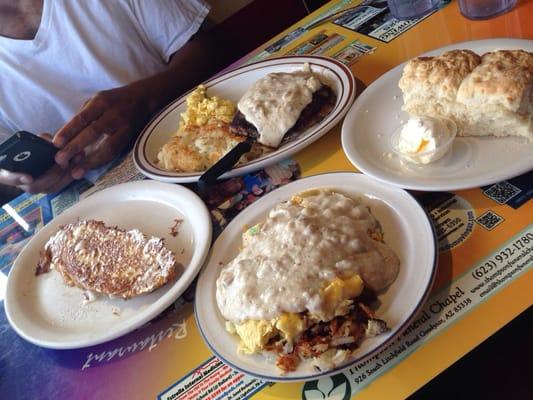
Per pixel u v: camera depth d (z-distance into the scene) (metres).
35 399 0.45
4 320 0.55
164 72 0.91
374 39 0.66
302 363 0.36
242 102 0.60
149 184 0.60
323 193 0.46
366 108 0.54
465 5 0.59
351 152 0.49
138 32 0.98
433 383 0.33
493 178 0.40
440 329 0.36
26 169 0.70
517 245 0.38
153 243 0.50
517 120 0.42
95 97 0.80
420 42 0.61
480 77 0.43
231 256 0.47
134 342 0.45
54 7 0.92
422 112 0.48
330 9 0.79
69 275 0.53
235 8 1.16
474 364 0.39
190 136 0.62
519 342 0.41
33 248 0.60
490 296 0.36
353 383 0.35
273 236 0.42
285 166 0.56
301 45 0.74
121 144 0.76
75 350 0.47
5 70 0.96
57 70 0.96
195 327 0.44
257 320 0.37
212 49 1.02
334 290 0.36
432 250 0.38
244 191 0.55
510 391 0.41
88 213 0.62
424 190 0.42
